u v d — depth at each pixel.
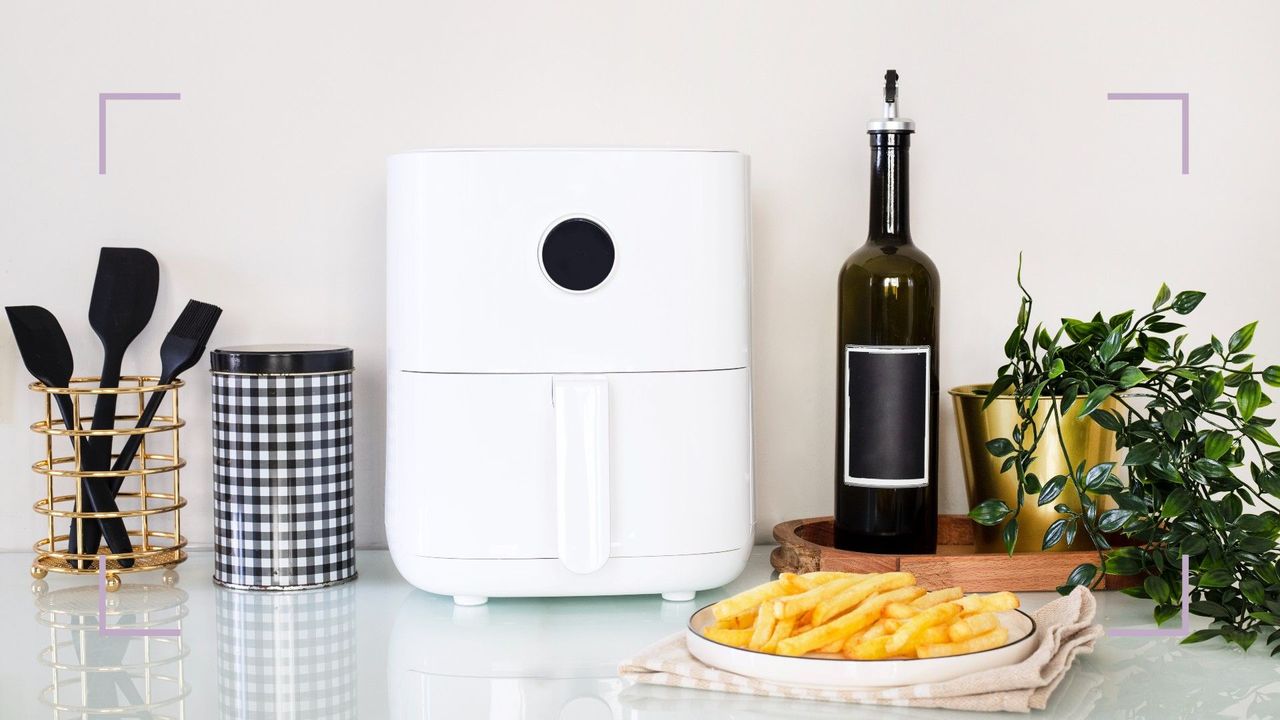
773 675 0.72
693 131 1.13
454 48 1.12
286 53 1.10
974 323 1.16
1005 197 1.16
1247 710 0.70
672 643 0.79
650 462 0.92
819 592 0.74
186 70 1.10
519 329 0.90
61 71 1.09
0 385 1.10
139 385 1.11
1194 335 1.18
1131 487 0.93
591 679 0.77
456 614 0.92
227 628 0.89
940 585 0.95
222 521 1.00
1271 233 1.18
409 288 0.92
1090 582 0.93
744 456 0.95
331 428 0.99
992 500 0.98
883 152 1.01
